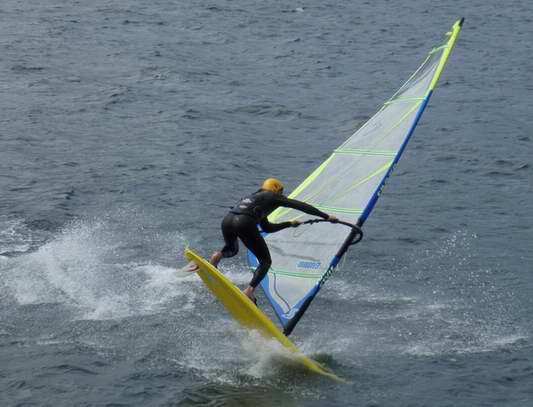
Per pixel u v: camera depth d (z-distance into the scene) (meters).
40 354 51.69
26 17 197.50
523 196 87.06
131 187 86.56
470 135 112.31
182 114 119.38
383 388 48.66
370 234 75.44
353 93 138.62
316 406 46.34
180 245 71.44
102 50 165.25
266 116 121.94
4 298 59.78
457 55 172.50
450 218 80.25
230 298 48.69
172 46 173.38
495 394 48.25
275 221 58.62
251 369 50.41
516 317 59.06
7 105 119.81
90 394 47.00
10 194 82.56
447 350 53.84
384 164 55.88
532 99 135.25
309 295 51.28
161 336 54.66
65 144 102.00
